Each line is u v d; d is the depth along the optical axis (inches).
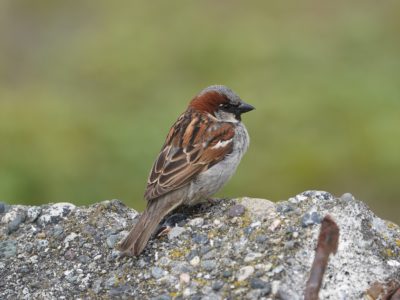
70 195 535.8
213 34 771.4
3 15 886.4
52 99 672.4
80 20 882.1
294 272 273.4
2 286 300.5
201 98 353.1
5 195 517.3
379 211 557.6
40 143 568.4
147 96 695.7
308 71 709.9
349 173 566.3
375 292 270.7
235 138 344.8
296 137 597.3
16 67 822.5
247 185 557.9
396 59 741.3
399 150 571.8
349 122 610.2
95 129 598.9
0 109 617.3
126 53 762.8
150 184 323.3
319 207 295.9
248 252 287.0
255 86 682.2
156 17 835.4
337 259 277.4
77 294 291.9
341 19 830.5
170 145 335.6
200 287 279.9
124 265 298.0
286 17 853.2
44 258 310.7
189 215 322.0
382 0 850.1
